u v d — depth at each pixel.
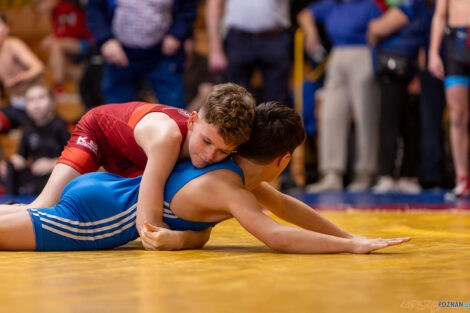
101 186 3.70
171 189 3.64
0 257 3.29
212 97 3.43
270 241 3.41
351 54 10.84
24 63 11.54
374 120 10.96
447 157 11.38
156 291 2.30
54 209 3.64
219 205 3.50
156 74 8.82
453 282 2.50
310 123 12.12
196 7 8.76
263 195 3.88
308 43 11.63
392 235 4.46
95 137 4.42
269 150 3.57
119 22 8.48
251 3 10.17
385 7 10.77
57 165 4.32
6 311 2.00
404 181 11.44
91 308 2.04
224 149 3.45
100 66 11.88
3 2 17.17
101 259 3.19
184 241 3.62
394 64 10.18
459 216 6.12
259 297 2.20
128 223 3.69
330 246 3.38
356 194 9.96
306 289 2.34
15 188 10.30
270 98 10.48
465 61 8.08
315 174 12.45
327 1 11.51
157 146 3.70
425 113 10.95
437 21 8.39
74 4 14.41
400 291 2.31
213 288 2.36
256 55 10.33
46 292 2.29
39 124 10.33
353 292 2.29
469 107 8.39
